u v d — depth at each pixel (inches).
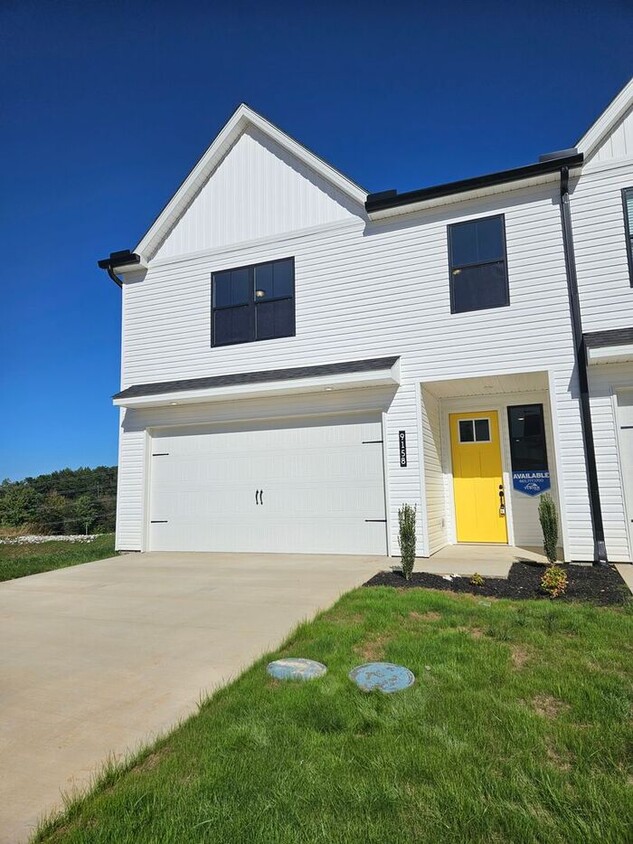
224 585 270.8
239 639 178.7
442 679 135.0
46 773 99.2
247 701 125.1
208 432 407.5
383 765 95.7
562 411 314.0
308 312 385.4
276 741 106.2
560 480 311.1
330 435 371.2
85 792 92.0
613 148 319.6
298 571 302.2
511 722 110.7
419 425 346.6
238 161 422.3
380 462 356.8
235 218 418.3
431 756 98.3
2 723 121.1
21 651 172.9
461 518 396.2
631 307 306.8
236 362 404.2
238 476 394.6
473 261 344.8
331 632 178.1
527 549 365.1
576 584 247.9
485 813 81.5
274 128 402.6
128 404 411.5
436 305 350.6
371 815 82.0
